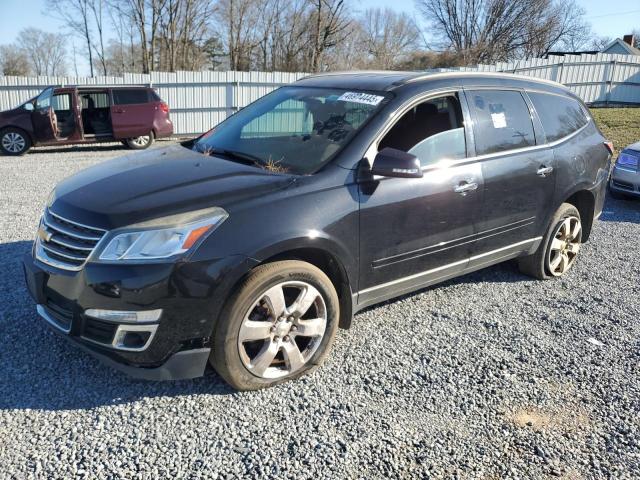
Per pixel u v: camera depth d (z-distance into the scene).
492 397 3.30
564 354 3.84
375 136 3.60
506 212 4.43
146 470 2.58
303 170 3.49
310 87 4.40
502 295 4.82
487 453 2.82
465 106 4.17
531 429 3.03
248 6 46.06
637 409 3.24
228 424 2.93
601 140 5.50
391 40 53.31
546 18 49.12
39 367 3.36
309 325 3.34
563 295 4.88
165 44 44.78
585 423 3.10
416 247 3.82
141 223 2.90
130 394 3.15
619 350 3.93
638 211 8.22
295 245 3.15
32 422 2.87
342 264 3.42
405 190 3.66
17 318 3.95
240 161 3.75
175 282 2.85
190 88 18.03
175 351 2.96
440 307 4.51
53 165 11.71
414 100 3.84
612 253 6.16
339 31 38.34
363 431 2.93
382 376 3.46
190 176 3.35
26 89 16.83
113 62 52.28
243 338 3.08
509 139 4.45
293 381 3.36
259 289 3.07
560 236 5.21
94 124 14.45
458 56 47.91
